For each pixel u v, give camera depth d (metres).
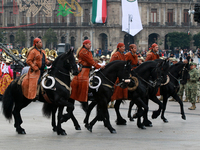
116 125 19.50
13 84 16.62
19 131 16.66
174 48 103.31
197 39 103.81
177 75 21.59
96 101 17.30
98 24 107.50
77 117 22.09
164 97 21.05
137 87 18.08
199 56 65.44
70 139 15.45
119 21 105.62
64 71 16.20
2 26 120.06
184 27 110.12
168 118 22.17
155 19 108.94
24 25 116.38
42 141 14.99
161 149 13.62
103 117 17.28
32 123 19.78
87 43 16.98
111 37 105.94
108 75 17.03
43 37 109.25
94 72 17.45
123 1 94.56
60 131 16.36
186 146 14.21
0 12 119.50
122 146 14.11
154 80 18.33
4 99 16.53
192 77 25.72
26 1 96.50
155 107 27.09
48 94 16.23
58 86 15.99
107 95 16.97
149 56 20.88
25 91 16.28
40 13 114.75
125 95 18.19
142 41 107.06
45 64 17.22
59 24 113.44
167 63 18.28
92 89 17.06
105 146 14.09
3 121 20.41
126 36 107.06
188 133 17.22
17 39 112.38
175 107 27.09
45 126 18.84
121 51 18.84
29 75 16.34
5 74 29.91
